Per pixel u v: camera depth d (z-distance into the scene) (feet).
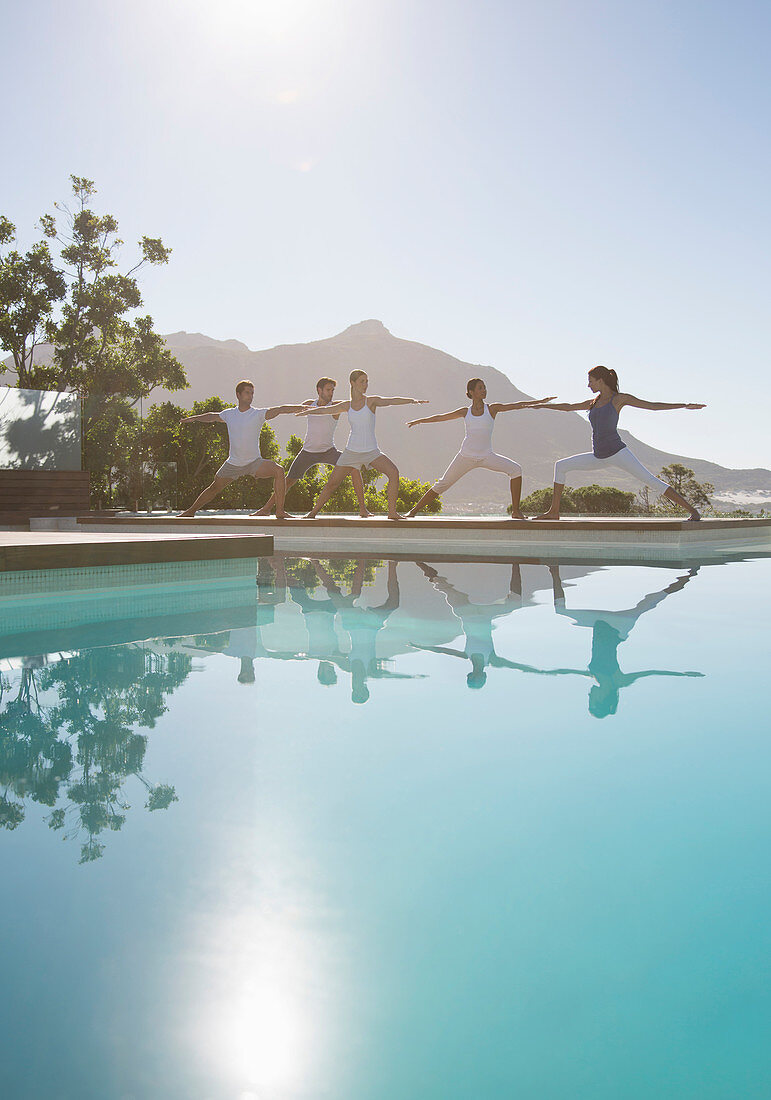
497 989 3.29
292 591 16.46
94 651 10.55
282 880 4.24
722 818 5.09
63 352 62.34
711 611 13.71
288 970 3.40
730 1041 3.00
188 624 12.66
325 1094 2.69
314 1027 3.04
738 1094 2.71
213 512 45.27
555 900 4.06
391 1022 3.12
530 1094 2.70
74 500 38.55
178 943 3.66
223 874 4.32
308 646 10.86
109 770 5.97
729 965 3.49
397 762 6.16
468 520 28.53
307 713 7.55
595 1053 2.96
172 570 16.98
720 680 8.85
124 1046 2.92
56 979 3.35
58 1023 3.07
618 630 11.95
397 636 11.55
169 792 5.53
